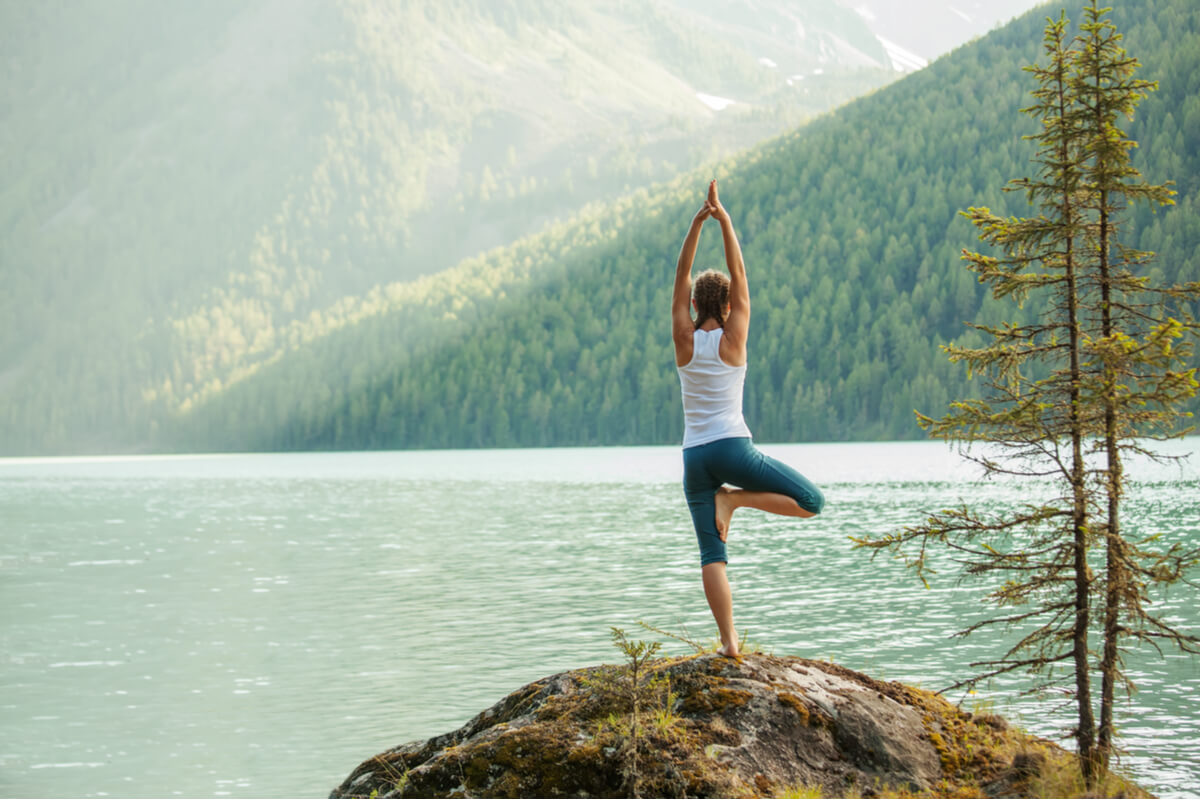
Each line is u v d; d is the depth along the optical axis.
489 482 87.69
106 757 14.38
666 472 97.94
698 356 5.89
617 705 6.02
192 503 74.00
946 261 160.12
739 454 5.86
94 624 24.78
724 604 6.21
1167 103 164.88
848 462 95.69
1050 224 6.76
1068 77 6.77
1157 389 6.34
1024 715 13.19
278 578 32.47
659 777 5.52
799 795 5.45
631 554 36.12
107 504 75.25
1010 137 197.12
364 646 21.25
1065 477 6.62
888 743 5.93
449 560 35.88
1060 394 6.63
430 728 15.36
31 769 13.85
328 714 16.23
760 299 170.25
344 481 98.19
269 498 77.25
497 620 23.61
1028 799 5.71
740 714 5.89
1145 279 6.63
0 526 56.50
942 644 18.98
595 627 22.19
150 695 17.69
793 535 40.38
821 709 6.00
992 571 6.83
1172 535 31.95
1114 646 6.49
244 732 15.40
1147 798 6.05
